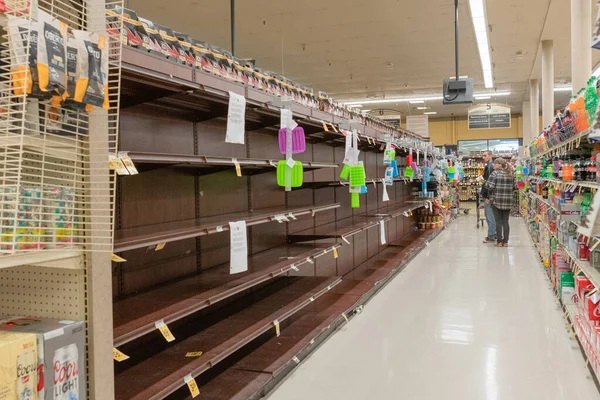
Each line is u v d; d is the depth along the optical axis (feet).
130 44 7.64
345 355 12.65
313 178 19.75
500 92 62.03
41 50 4.00
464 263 25.79
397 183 35.91
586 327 11.57
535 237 30.19
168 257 10.66
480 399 10.09
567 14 32.35
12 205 4.38
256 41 36.52
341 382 10.96
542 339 13.69
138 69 7.13
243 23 32.22
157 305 8.53
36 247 4.65
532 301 17.89
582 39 23.29
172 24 32.12
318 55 41.04
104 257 5.51
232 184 13.58
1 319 5.19
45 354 4.56
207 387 9.57
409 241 31.60
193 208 11.68
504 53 42.57
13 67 3.94
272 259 13.43
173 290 9.74
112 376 5.59
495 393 10.35
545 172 21.72
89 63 4.50
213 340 9.96
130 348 9.52
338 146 22.71
